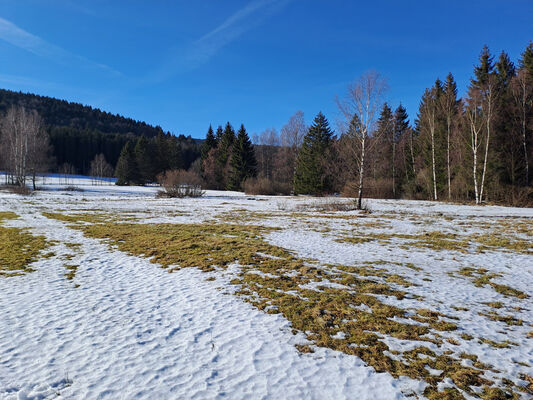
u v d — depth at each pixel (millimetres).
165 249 9344
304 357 3770
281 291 5941
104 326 4586
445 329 4449
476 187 24469
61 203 25219
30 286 6289
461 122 29422
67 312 5070
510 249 9555
